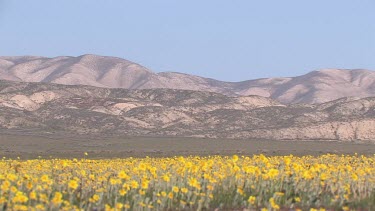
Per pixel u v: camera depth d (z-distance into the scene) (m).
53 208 26.17
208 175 31.84
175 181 31.77
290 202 30.38
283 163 39.06
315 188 31.95
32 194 25.69
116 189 29.97
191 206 29.59
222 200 30.62
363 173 34.88
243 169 33.31
